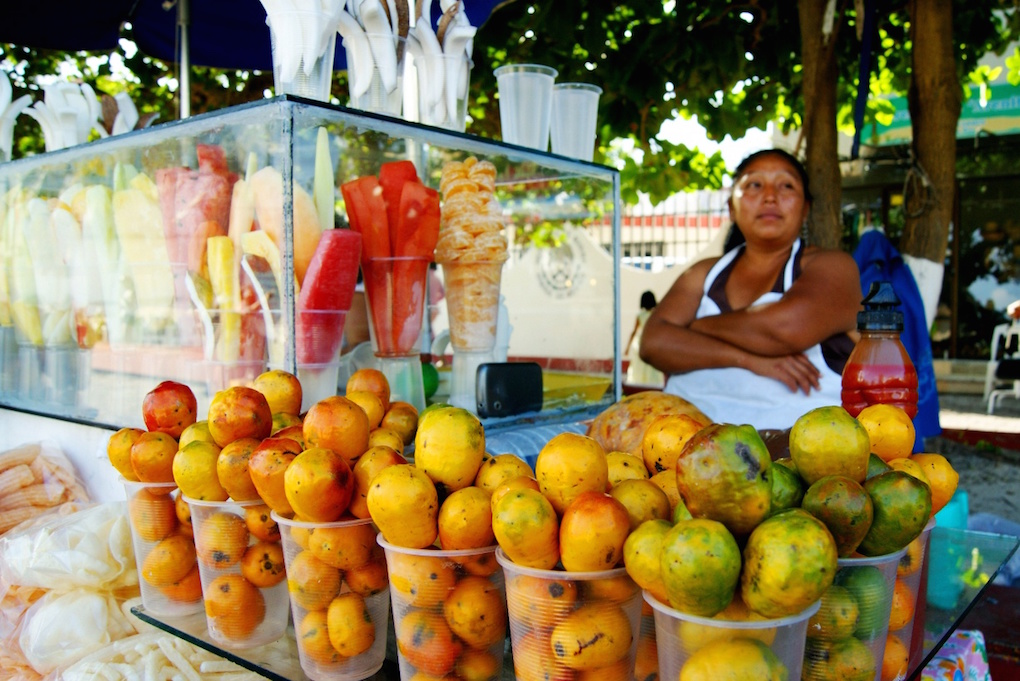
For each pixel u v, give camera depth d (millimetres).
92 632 1352
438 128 1614
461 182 1742
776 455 1406
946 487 1058
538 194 2145
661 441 1059
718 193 9508
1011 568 2385
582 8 3416
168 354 1578
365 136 1562
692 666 725
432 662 899
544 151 1915
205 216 1470
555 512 852
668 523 804
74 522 1441
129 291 1643
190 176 1496
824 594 842
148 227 1584
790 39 3836
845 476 851
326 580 978
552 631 812
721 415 2666
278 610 1122
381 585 999
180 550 1193
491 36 3605
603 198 2166
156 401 1200
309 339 1414
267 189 1364
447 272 1783
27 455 1760
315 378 1447
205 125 1449
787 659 752
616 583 809
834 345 2768
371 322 1619
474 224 1732
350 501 961
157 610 1218
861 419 1090
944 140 3242
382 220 1535
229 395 1088
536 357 2230
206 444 1086
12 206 1943
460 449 941
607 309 2182
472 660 914
